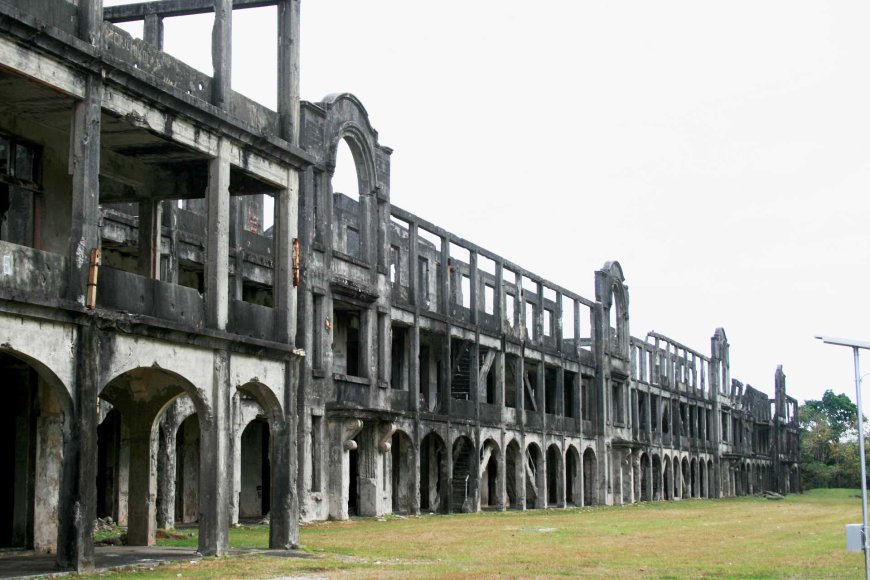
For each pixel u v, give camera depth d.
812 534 34.75
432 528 34.75
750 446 106.12
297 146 24.64
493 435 51.03
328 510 37.31
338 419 37.75
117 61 18.78
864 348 15.87
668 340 83.12
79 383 18.14
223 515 21.95
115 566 19.30
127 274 19.55
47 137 22.09
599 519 44.94
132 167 23.84
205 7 24.84
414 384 43.81
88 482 18.20
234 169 22.77
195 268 34.00
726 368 98.62
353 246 49.78
